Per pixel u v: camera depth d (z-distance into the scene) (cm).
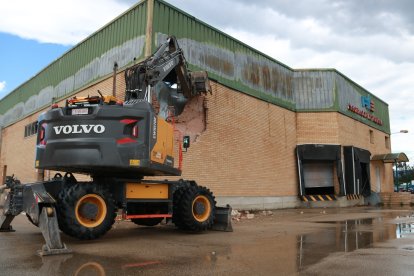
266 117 2211
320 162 2569
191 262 645
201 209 1036
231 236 980
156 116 921
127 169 890
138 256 691
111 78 1714
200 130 1723
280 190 2262
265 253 733
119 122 852
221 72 1891
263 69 2242
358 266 622
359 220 1483
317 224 1315
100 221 841
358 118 2981
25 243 814
